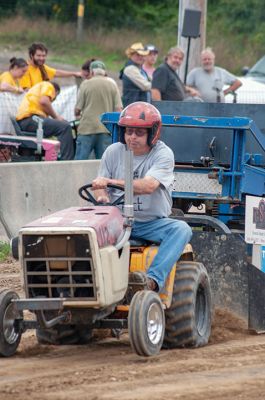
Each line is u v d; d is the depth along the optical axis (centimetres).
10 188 3198
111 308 1877
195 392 1595
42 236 1797
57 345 2041
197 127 2377
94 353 1945
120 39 9781
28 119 3947
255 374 1739
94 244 1778
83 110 3916
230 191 2414
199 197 2436
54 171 3338
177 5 11456
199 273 2023
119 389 1608
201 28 4931
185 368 1780
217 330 2212
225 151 2564
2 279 2770
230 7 11131
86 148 3912
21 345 2031
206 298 2067
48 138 4209
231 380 1688
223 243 2250
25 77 4219
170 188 1988
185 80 4459
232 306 2250
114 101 3916
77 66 8600
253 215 2377
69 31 9781
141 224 1975
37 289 1850
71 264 1803
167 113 2742
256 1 11062
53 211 3331
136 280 1900
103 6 10975
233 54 10000
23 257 1812
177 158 2616
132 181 1872
